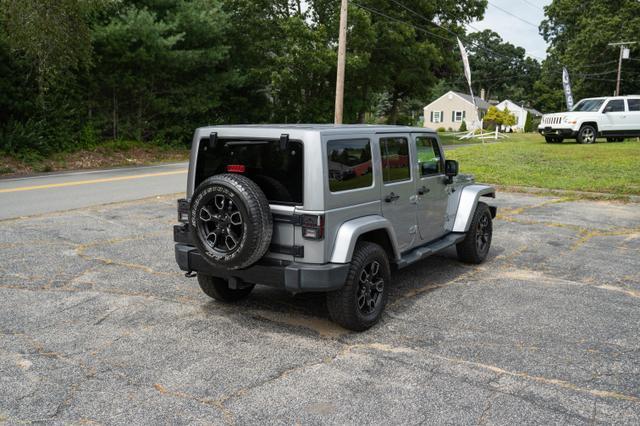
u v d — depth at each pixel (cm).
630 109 2309
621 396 374
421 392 377
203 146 508
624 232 902
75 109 2264
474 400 367
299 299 576
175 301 562
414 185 590
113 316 518
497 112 5822
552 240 848
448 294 595
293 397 369
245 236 446
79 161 2089
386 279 516
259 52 3153
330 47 3122
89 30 2081
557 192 1290
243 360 426
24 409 352
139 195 1262
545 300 573
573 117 2278
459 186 711
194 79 2742
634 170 1522
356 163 498
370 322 493
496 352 444
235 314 529
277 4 3180
